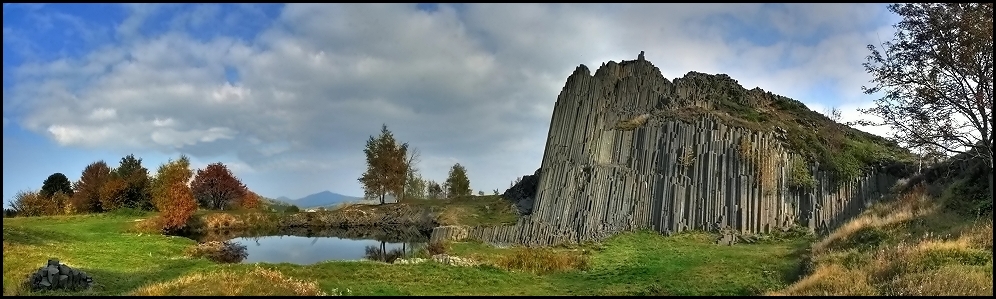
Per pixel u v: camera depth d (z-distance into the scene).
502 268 26.83
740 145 40.72
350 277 22.95
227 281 19.50
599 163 44.59
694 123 43.88
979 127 25.97
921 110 27.23
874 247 22.84
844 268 19.45
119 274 24.58
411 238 51.72
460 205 58.91
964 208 26.92
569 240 37.97
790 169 39.97
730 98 53.59
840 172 38.69
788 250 30.39
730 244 35.00
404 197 76.12
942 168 34.19
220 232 56.72
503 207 54.62
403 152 73.12
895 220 27.12
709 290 20.81
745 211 37.97
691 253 31.23
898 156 40.00
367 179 71.94
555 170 45.53
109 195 64.06
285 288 19.09
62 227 46.97
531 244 37.88
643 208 40.47
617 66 52.41
